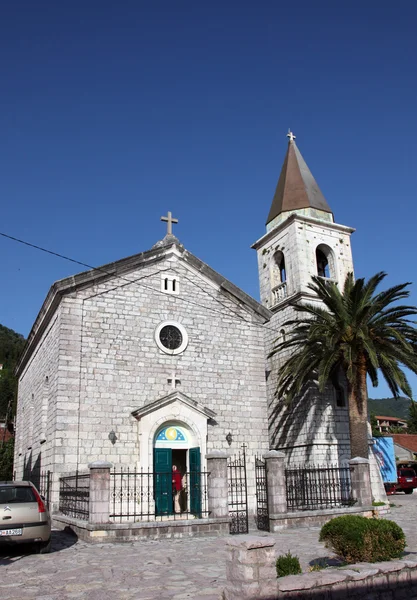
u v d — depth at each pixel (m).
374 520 9.52
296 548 12.20
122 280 20.86
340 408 25.61
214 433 21.02
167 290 21.77
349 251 29.75
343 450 25.03
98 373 19.38
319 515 16.44
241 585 6.99
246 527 16.17
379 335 22.11
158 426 19.50
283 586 7.13
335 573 7.71
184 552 11.91
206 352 21.84
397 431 72.50
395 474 35.03
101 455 18.50
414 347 22.34
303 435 25.30
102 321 20.02
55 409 18.53
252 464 21.23
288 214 29.94
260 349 23.11
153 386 20.23
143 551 12.11
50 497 17.64
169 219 23.33
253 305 23.33
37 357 25.06
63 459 17.97
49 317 21.72
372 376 23.72
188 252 22.38
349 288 24.09
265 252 31.19
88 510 14.39
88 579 9.36
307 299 27.42
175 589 8.55
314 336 22.00
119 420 19.17
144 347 20.52
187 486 20.02
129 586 8.81
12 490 12.05
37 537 11.54
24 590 8.64
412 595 8.12
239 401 21.89
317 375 25.20
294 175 31.09
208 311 22.42
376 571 7.93
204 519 14.56
